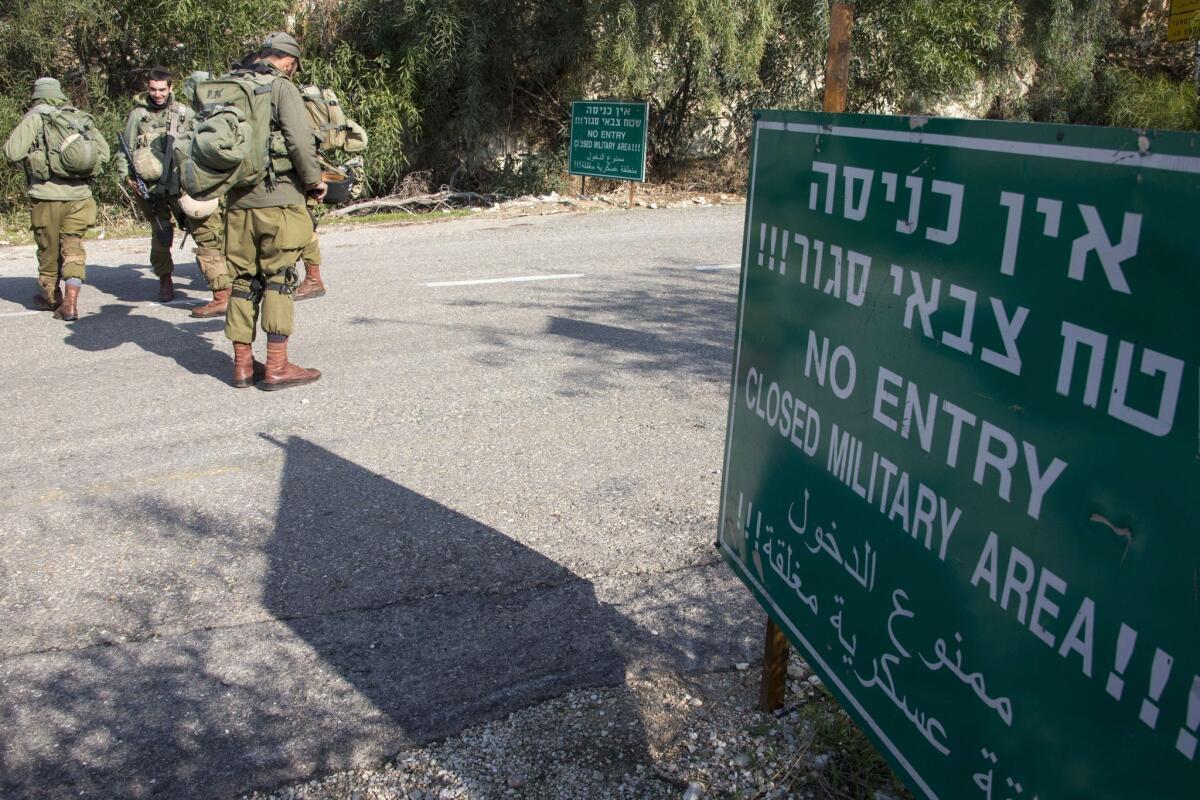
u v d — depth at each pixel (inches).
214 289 312.2
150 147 312.3
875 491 82.4
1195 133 49.8
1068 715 60.4
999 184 64.8
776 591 102.7
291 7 570.3
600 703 123.2
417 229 478.9
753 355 105.0
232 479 189.8
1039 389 61.8
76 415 226.1
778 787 108.0
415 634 138.6
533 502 178.1
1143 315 53.6
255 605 146.4
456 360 261.7
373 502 179.2
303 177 226.2
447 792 109.0
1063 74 661.9
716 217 506.0
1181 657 51.8
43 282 316.5
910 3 581.9
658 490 182.2
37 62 540.4
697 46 568.4
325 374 252.7
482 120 611.2
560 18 600.4
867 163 80.9
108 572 155.6
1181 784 52.1
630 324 293.9
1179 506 51.6
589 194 615.5
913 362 75.8
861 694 86.6
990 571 67.6
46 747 116.8
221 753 115.8
